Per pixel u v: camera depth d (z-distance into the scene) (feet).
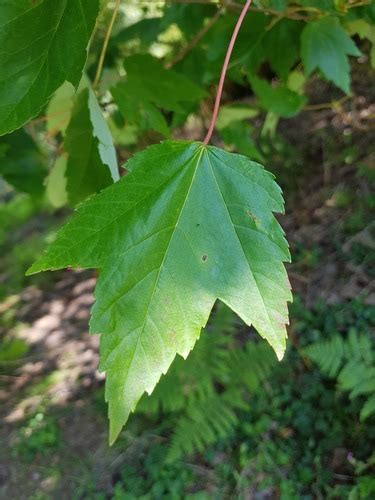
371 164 2.36
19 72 0.36
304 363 1.84
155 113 0.69
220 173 0.42
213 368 1.85
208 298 0.40
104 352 0.38
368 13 0.66
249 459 1.66
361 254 2.11
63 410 2.13
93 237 0.39
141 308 0.39
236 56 0.75
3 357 2.46
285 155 2.65
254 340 2.06
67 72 0.36
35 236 3.46
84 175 0.58
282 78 0.77
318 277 2.10
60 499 1.79
